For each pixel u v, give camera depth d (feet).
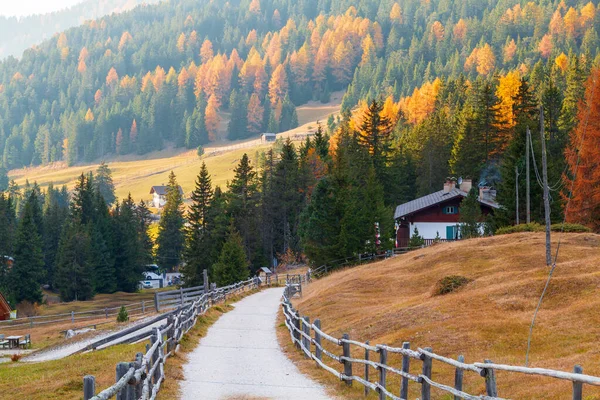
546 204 150.10
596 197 237.86
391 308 134.82
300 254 429.79
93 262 424.87
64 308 362.74
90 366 88.94
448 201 301.63
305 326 107.24
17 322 259.39
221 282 305.94
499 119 429.38
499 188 264.93
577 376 39.37
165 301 207.51
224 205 429.79
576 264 138.82
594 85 243.60
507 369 46.16
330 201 295.07
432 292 139.74
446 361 54.39
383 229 309.63
